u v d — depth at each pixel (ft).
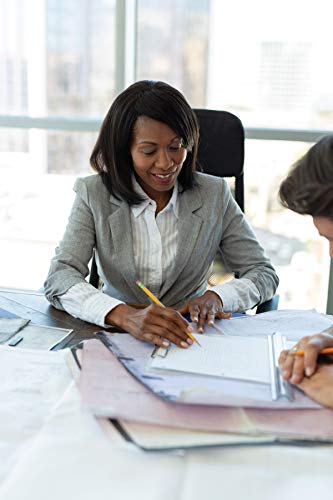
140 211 4.94
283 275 8.95
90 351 3.35
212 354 3.37
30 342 3.77
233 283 4.74
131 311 3.99
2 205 9.69
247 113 8.55
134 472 2.35
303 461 2.46
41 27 8.86
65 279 4.48
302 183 2.79
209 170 5.94
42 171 9.36
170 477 2.33
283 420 2.73
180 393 2.75
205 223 5.06
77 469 2.36
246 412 2.78
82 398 2.78
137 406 2.76
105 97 8.92
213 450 2.52
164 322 3.64
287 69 8.28
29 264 9.91
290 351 3.22
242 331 3.93
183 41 8.56
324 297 8.70
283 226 8.72
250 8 8.21
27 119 8.91
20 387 3.06
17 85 9.12
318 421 2.74
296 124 8.43
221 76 8.54
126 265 4.87
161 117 4.44
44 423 2.74
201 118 5.89
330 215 2.79
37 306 4.50
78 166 9.21
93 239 4.98
